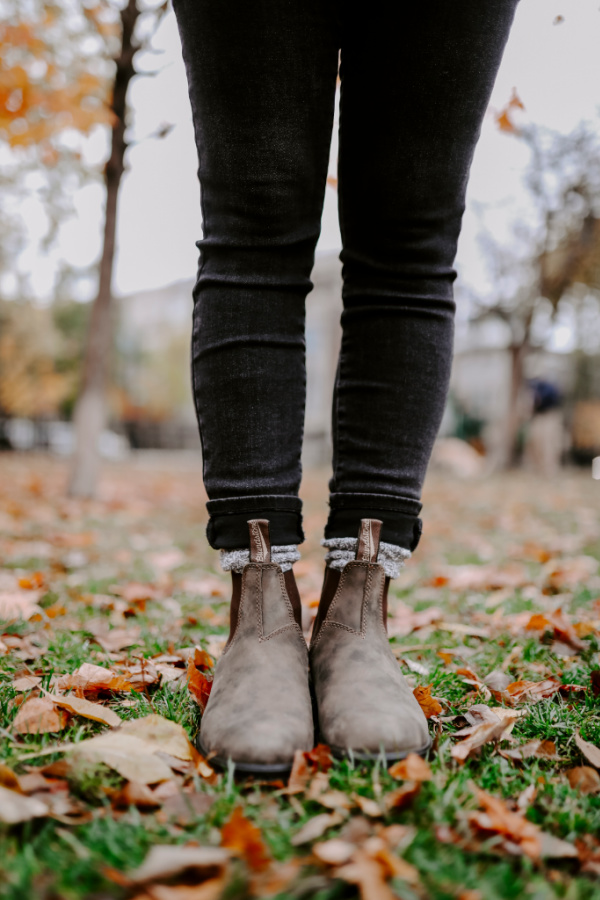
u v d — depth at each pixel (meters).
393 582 2.87
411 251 1.08
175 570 3.02
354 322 1.11
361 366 1.10
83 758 0.89
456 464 15.84
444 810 0.83
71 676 1.27
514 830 0.77
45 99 4.73
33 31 4.69
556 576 2.75
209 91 1.02
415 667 1.52
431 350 1.10
